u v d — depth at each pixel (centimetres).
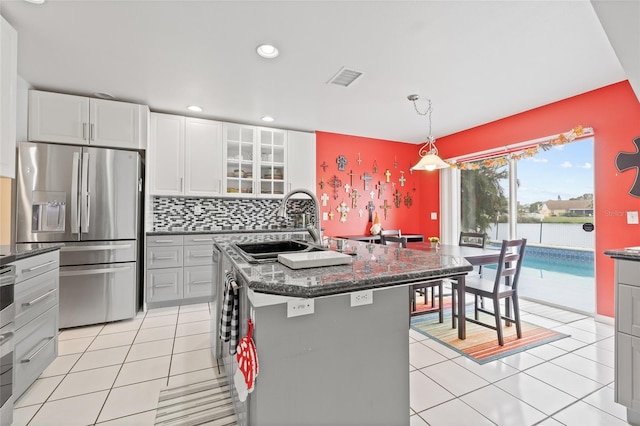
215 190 383
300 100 335
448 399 179
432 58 248
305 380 113
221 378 200
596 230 301
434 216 509
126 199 306
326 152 468
